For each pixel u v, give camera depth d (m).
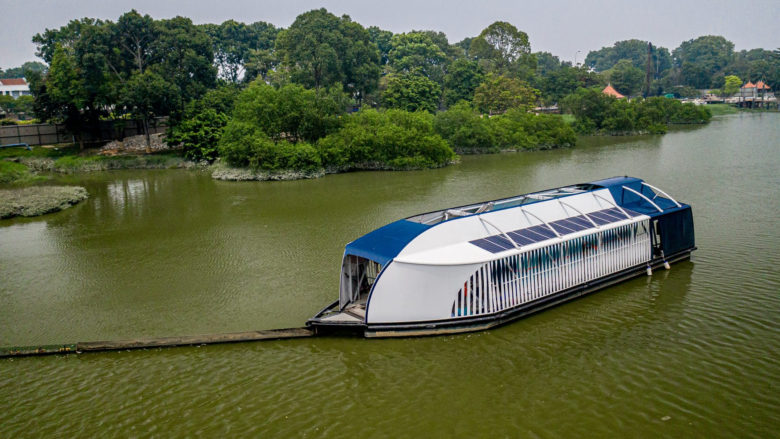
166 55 74.56
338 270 25.86
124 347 18.80
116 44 73.50
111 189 53.12
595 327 19.28
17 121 99.69
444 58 150.88
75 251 31.33
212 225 36.28
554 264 20.73
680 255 25.27
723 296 21.45
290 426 14.33
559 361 17.06
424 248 18.98
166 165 68.69
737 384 15.55
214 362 17.72
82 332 20.44
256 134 59.31
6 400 16.02
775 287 22.06
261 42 139.50
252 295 23.30
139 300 23.36
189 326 20.50
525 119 84.25
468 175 55.03
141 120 84.38
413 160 60.53
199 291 24.06
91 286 25.38
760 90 173.62
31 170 65.69
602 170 54.66
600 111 102.56
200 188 52.12
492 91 109.19
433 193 45.12
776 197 37.84
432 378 16.31
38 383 16.89
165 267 27.66
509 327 19.42
